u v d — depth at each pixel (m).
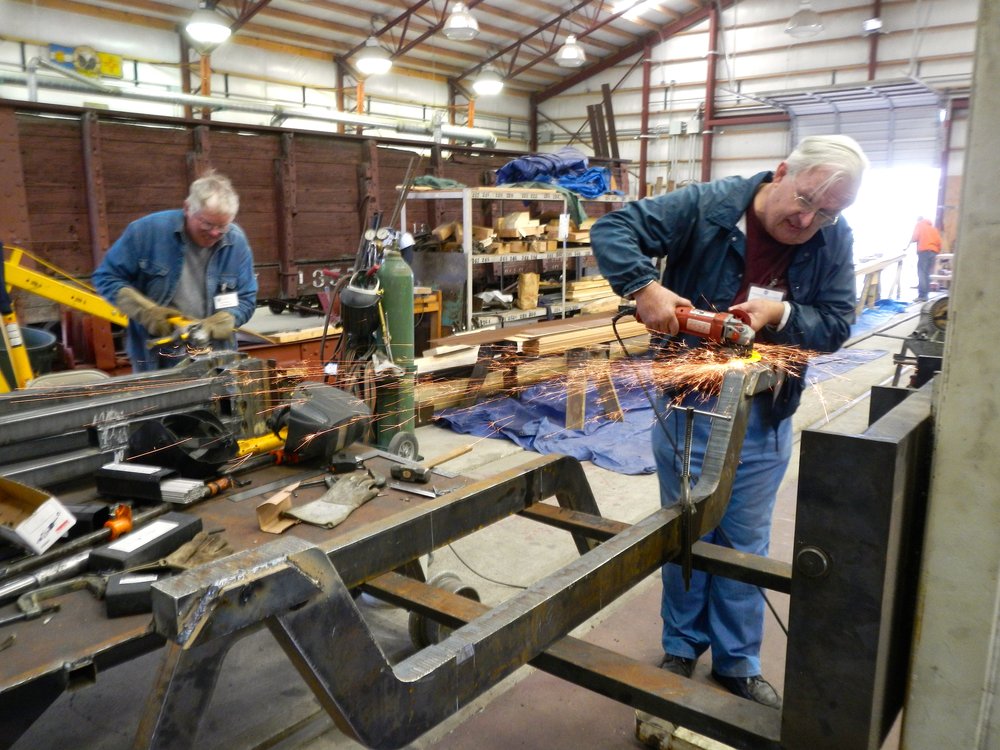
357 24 11.01
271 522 1.62
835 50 12.47
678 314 1.71
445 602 1.36
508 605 1.05
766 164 13.52
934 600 0.94
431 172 7.11
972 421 0.86
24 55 8.27
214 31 8.01
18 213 4.54
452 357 4.96
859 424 4.77
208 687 0.98
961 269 0.85
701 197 1.89
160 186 5.16
